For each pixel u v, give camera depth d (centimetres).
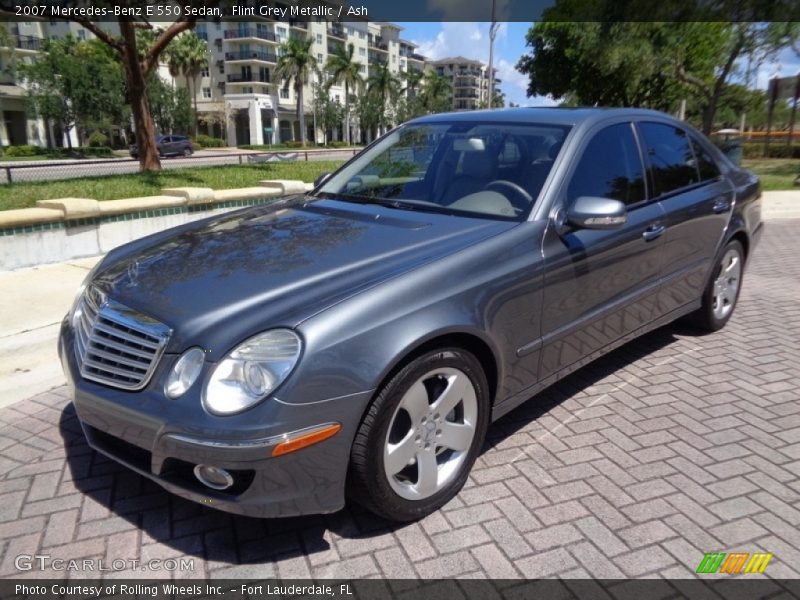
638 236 379
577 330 349
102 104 5012
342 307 249
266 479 235
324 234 320
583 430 364
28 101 5134
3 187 947
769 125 2781
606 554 264
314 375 236
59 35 6384
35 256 684
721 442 352
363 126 9056
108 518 286
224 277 277
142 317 261
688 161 456
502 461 332
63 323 325
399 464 268
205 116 7969
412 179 387
